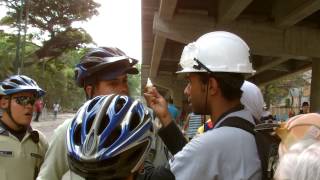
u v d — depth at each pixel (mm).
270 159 2326
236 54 2594
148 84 3244
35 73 65500
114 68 2949
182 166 2377
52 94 76250
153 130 1871
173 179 1998
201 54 2605
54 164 2684
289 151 1618
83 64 2961
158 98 3213
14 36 58156
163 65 38469
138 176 1839
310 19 19203
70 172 2244
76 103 87000
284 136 2109
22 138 3830
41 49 64812
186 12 18578
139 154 1748
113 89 2984
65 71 80938
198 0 18516
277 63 27000
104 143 1633
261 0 18734
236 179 2305
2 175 3654
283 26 18594
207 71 2580
